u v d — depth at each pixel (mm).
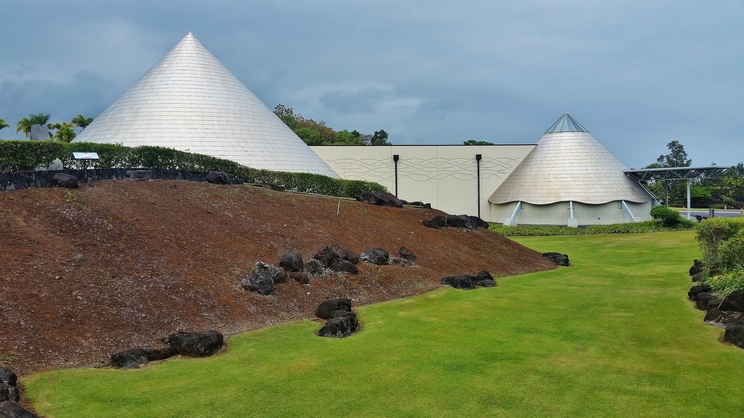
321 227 18812
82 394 8203
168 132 30953
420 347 11188
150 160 22172
